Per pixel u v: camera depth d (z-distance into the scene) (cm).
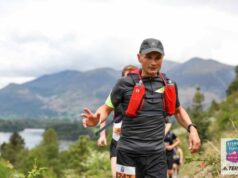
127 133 572
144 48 557
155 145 567
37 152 8119
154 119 566
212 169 862
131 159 571
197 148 576
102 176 1669
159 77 574
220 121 2775
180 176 1213
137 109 559
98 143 862
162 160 573
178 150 1327
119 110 596
